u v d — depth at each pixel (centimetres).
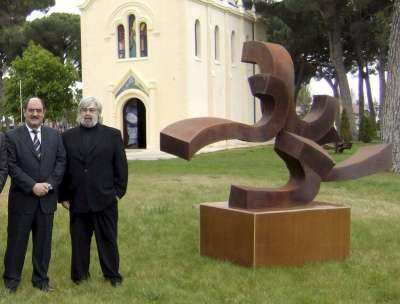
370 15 4022
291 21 4384
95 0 3859
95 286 700
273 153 3112
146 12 3716
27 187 664
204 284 720
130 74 3766
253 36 4559
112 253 709
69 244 925
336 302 658
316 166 790
